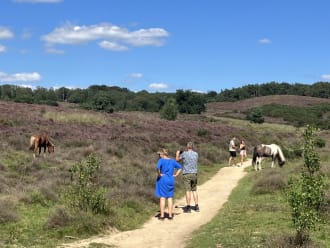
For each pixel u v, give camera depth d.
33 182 17.94
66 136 33.22
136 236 12.32
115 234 12.49
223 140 46.12
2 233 11.55
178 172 14.95
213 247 10.71
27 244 10.88
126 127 43.41
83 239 11.73
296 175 20.16
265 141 54.00
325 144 41.81
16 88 129.50
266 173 22.88
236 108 148.50
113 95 132.50
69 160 24.39
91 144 30.17
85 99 139.25
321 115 118.62
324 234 11.25
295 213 10.09
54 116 42.56
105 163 23.77
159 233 12.73
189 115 101.38
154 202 17.09
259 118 93.12
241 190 20.23
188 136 43.94
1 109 43.09
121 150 28.81
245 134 54.84
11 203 13.98
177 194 19.36
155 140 37.56
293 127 87.00
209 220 14.35
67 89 157.75
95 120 44.47
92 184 14.63
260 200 16.69
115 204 15.29
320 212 12.91
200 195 19.50
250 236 11.38
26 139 28.89
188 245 11.20
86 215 12.73
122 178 19.72
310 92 191.62
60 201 15.28
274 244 10.15
